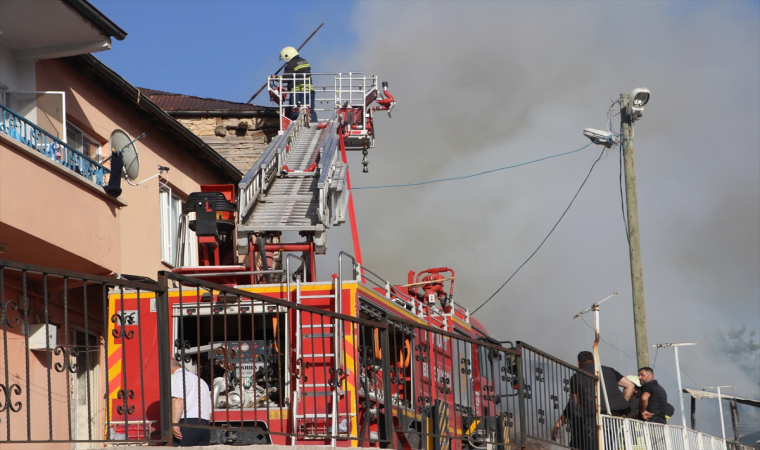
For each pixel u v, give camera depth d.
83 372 12.92
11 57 12.30
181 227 12.68
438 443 9.90
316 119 23.02
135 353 9.40
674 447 12.41
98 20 12.13
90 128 13.86
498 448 9.36
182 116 23.61
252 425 9.14
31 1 11.45
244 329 10.29
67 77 13.32
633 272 17.64
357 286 9.23
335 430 7.96
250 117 23.70
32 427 11.16
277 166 15.41
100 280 5.43
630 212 18.08
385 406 7.92
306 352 9.13
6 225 9.50
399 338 10.34
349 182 15.53
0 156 9.48
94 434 12.73
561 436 10.30
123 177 12.66
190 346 9.53
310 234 12.85
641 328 17.12
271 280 11.81
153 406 9.24
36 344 11.16
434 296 12.47
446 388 10.83
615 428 11.02
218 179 19.42
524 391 9.55
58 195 10.59
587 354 12.12
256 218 13.27
